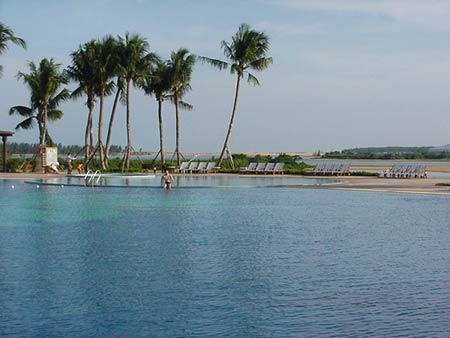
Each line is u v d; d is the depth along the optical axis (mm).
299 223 17641
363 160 139750
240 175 46562
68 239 14555
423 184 34656
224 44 51500
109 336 7625
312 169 48469
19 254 12602
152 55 51062
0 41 43031
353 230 16109
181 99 55719
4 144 51094
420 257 12336
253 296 9320
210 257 12320
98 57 50781
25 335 7645
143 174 45969
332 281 10258
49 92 51750
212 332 7746
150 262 11781
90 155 53094
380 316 8352
